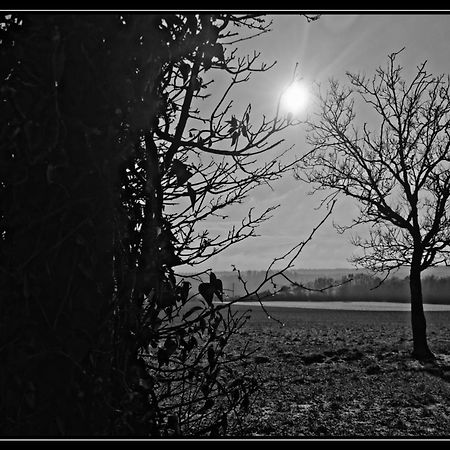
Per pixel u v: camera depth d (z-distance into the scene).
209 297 3.54
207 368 3.61
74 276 2.63
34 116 2.54
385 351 27.23
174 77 3.92
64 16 2.70
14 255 2.55
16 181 2.54
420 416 12.63
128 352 2.92
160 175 3.64
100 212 2.73
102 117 2.75
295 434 9.95
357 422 11.80
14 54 2.59
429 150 26.86
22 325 2.53
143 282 3.09
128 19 2.96
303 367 20.28
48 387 2.54
